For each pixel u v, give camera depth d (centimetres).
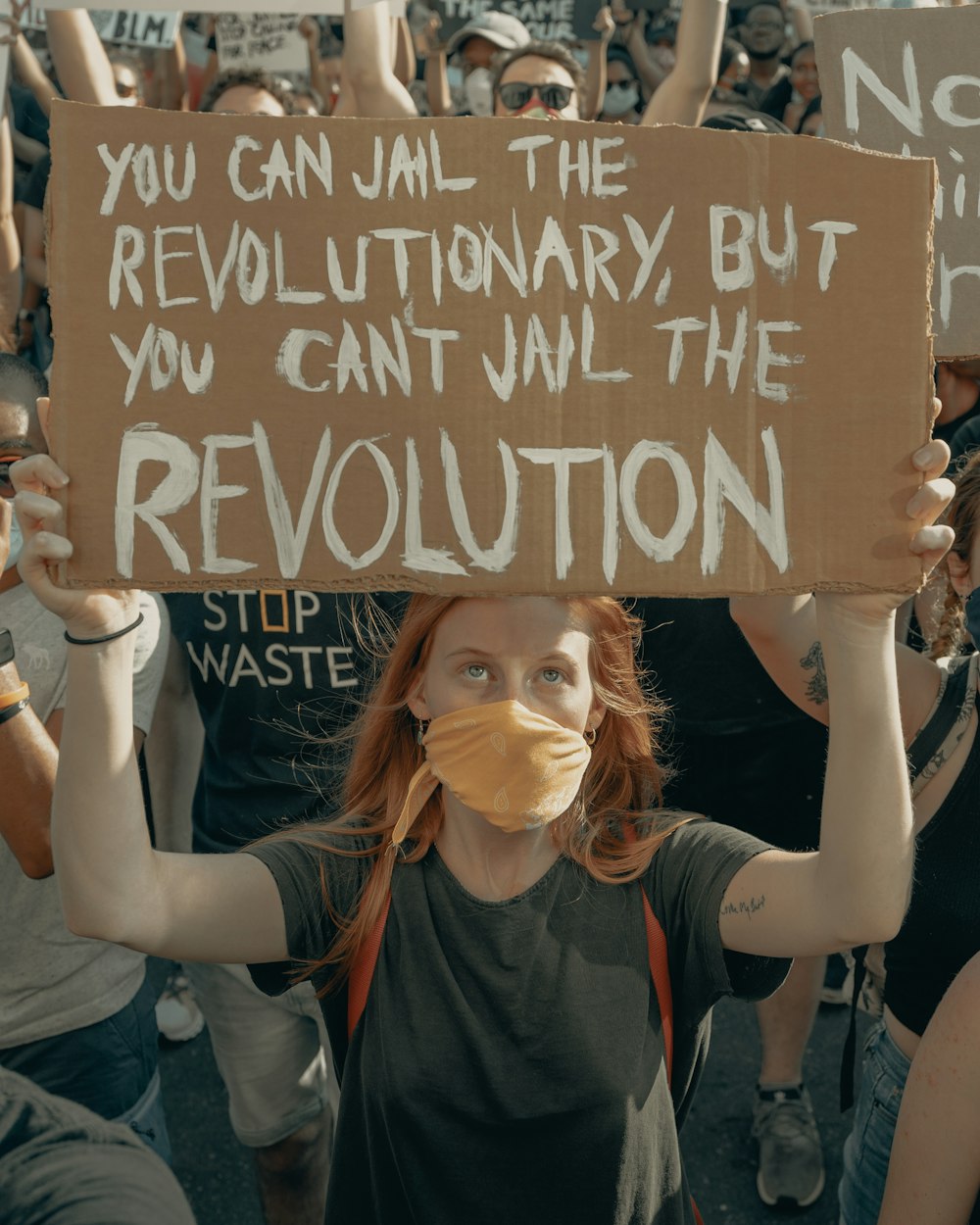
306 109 536
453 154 145
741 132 146
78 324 141
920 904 186
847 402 145
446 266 145
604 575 145
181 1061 366
